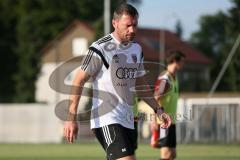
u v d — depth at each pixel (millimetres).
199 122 103875
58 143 117000
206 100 104500
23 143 118625
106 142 25469
